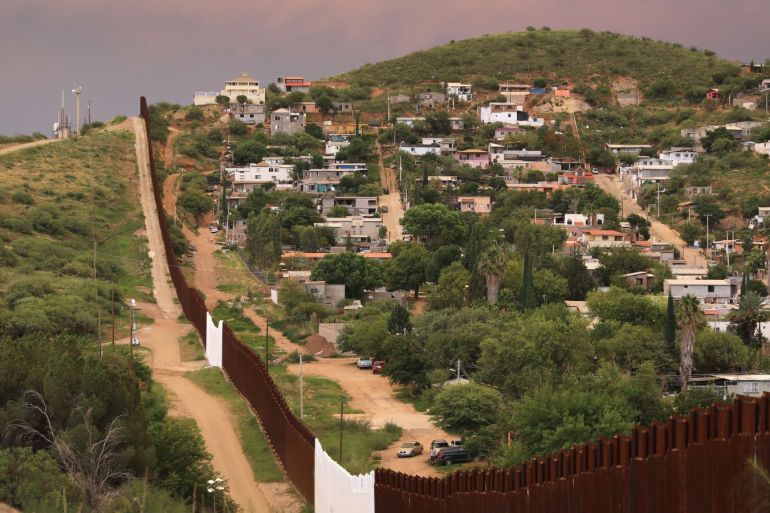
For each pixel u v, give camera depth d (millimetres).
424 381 181625
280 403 131500
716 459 65562
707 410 67500
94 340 180250
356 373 196625
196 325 199250
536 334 169625
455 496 94312
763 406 63969
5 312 175625
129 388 109250
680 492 68125
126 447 98750
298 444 122312
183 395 156000
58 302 187875
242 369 155250
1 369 102625
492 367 168000
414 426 161000
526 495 85312
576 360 168250
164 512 90875
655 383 168375
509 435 139625
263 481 125938
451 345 186500
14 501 86562
